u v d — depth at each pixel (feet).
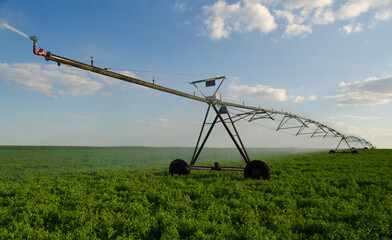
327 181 43.50
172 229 19.44
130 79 36.47
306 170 63.21
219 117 49.80
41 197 32.45
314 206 27.86
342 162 85.92
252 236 17.79
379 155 127.54
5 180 53.47
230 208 27.20
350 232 18.31
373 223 20.12
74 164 100.22
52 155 168.86
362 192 34.27
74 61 29.94
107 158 144.56
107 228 20.38
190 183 41.75
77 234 19.40
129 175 56.54
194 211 25.35
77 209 26.08
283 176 50.19
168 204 27.40
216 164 49.24
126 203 28.19
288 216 23.40
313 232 19.86
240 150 49.19
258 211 26.14
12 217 24.22
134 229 20.49
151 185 40.14
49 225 23.31
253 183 39.78
